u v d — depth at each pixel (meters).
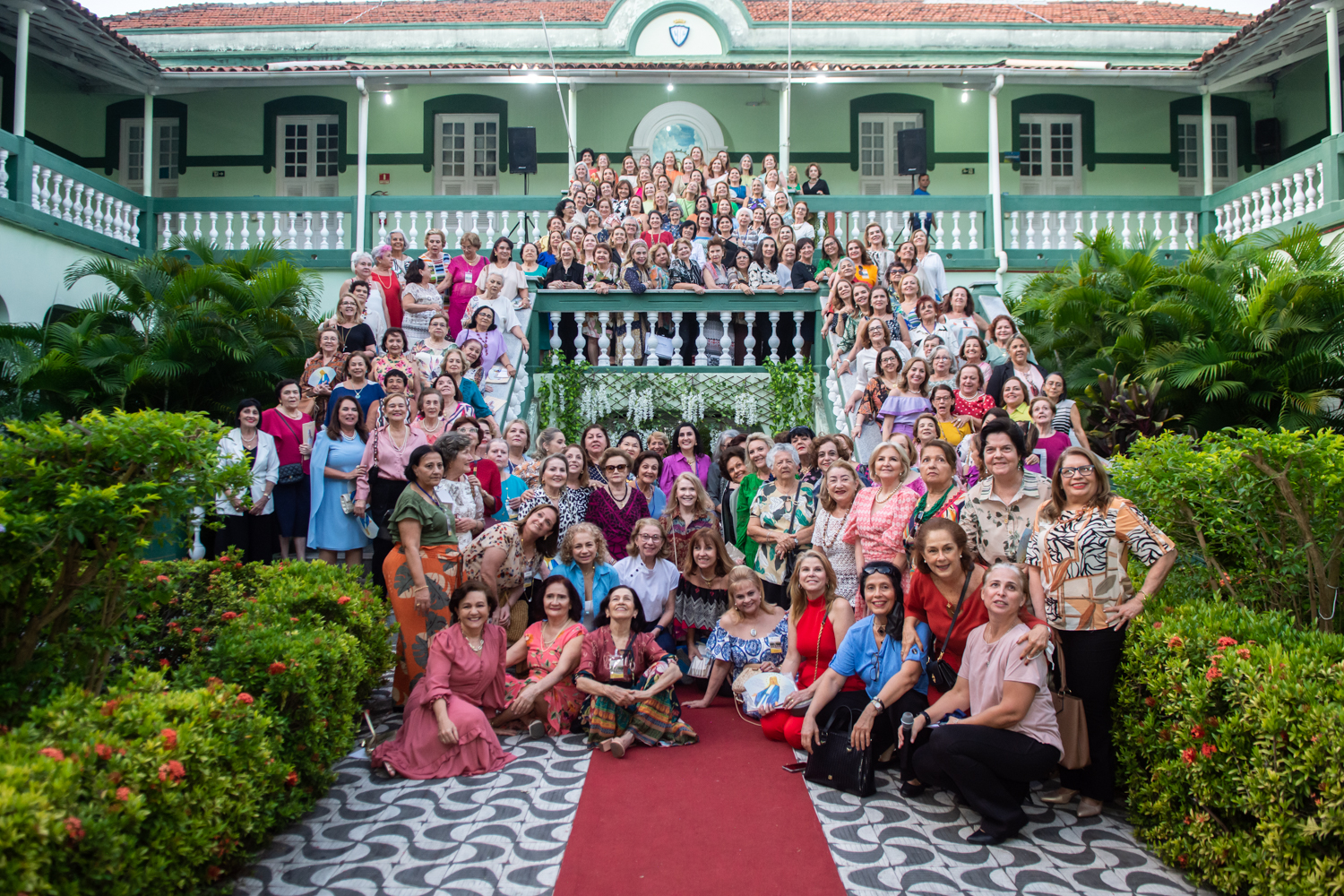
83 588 3.69
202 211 14.37
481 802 4.39
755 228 12.59
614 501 6.68
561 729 5.38
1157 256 14.46
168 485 3.60
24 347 9.97
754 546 6.56
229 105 17.98
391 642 6.64
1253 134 18.06
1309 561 4.66
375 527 6.94
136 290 10.77
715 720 5.61
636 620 5.48
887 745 4.79
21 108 11.64
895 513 5.56
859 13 18.80
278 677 4.11
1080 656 4.31
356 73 14.59
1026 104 18.09
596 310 10.39
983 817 4.08
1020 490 4.88
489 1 19.61
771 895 3.53
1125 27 18.06
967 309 9.47
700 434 9.98
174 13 19.27
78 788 2.81
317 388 8.00
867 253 11.27
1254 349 9.62
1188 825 3.71
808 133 18.12
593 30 18.00
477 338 9.17
